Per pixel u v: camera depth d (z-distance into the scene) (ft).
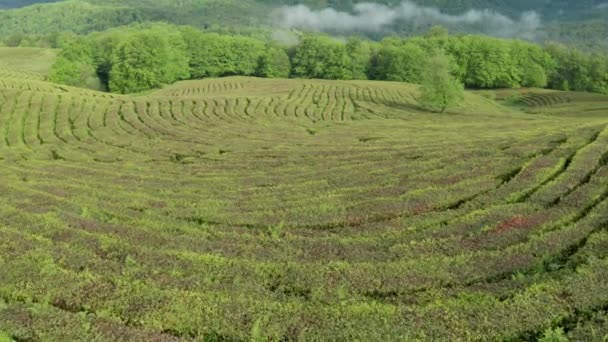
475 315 48.42
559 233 67.87
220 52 554.46
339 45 542.98
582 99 381.81
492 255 62.75
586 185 87.51
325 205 87.81
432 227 75.92
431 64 282.97
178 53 510.58
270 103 271.90
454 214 80.74
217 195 99.14
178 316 49.85
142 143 163.63
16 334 46.78
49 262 62.39
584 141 123.34
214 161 134.10
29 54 609.01
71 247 69.36
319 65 536.42
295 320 48.78
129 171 123.24
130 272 60.54
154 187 106.42
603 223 70.49
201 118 217.56
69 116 212.02
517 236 68.95
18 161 137.80
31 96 237.66
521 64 484.33
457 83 282.77
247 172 118.83
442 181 99.45
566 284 52.75
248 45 565.53
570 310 48.37
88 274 59.31
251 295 55.01
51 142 170.40
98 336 46.06
